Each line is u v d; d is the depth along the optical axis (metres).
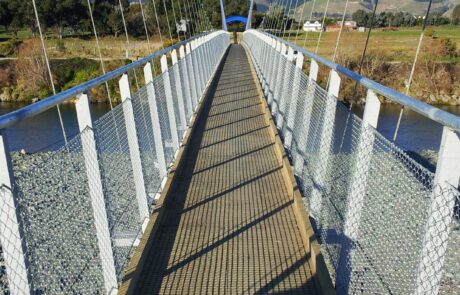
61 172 2.00
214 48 14.84
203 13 30.94
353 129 2.44
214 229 3.50
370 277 2.07
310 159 3.65
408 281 1.73
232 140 5.94
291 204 3.95
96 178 2.31
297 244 3.28
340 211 2.62
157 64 9.62
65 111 14.69
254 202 3.99
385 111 13.48
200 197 4.10
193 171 4.77
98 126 2.38
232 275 2.90
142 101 3.54
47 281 1.86
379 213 2.00
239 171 4.76
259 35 13.73
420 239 1.62
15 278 1.57
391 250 1.89
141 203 3.28
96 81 2.35
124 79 3.07
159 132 4.01
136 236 3.13
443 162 1.42
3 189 1.51
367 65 16.38
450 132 1.40
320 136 3.26
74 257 2.11
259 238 3.36
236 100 8.88
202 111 7.83
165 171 4.18
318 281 2.78
